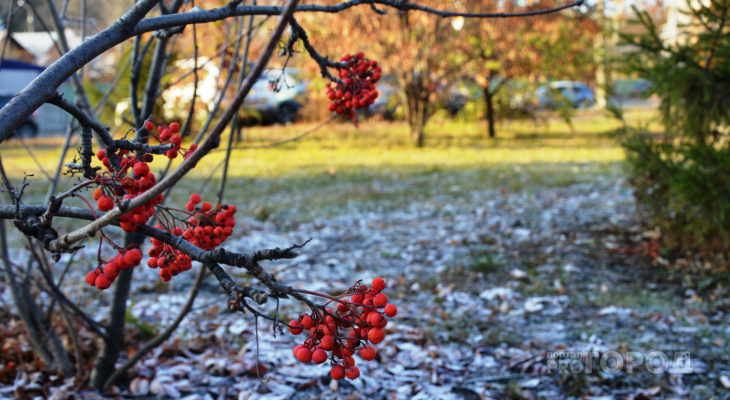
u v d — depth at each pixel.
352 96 1.90
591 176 9.59
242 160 12.48
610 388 3.23
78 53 1.26
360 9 12.01
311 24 12.45
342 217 7.29
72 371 3.31
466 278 5.03
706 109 4.78
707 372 3.37
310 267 5.37
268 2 3.86
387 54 12.75
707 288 4.64
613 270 5.14
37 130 17.73
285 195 8.67
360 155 13.06
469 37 13.06
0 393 3.10
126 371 3.25
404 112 15.52
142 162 1.33
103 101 3.52
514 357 3.55
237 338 3.90
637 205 5.89
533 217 7.05
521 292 4.68
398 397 3.16
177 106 11.38
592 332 3.93
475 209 7.52
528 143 14.72
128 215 1.16
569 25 13.42
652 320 4.09
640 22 4.99
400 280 4.95
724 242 4.88
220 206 1.39
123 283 3.04
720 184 4.50
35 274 3.98
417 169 10.88
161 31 1.90
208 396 3.19
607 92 5.72
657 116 5.38
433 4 12.04
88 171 1.35
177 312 4.32
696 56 4.80
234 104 1.00
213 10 1.52
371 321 1.13
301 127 17.59
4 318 4.02
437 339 3.88
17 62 14.94
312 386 3.31
